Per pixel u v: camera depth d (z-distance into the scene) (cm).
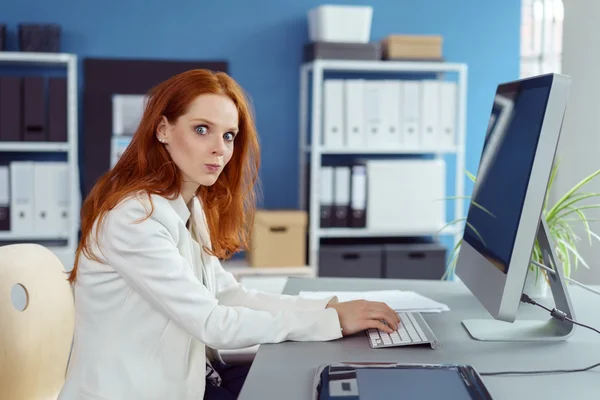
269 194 425
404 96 397
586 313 171
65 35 404
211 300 144
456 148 405
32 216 381
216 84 150
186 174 151
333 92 391
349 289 198
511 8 438
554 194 261
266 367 129
